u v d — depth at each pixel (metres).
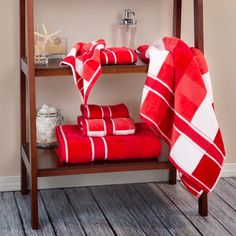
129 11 2.64
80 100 2.78
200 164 2.41
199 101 2.38
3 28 2.64
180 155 2.40
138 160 2.54
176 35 2.74
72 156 2.46
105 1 2.70
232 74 2.89
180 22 2.72
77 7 2.68
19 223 2.49
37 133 2.68
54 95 2.76
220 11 2.82
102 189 2.84
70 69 2.40
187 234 2.41
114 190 2.83
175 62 2.38
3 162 2.77
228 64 2.88
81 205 2.67
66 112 2.78
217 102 2.91
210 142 2.41
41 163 2.49
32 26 2.31
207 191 2.45
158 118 2.43
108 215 2.57
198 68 2.39
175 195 2.78
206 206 2.56
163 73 2.40
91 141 2.48
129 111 2.83
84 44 2.55
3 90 2.70
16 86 2.71
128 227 2.47
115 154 2.50
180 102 2.38
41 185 2.82
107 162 2.50
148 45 2.71
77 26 2.70
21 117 2.69
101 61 2.41
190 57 2.38
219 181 2.95
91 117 2.55
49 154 2.59
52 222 2.50
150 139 2.53
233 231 2.45
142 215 2.57
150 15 2.75
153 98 2.40
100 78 2.78
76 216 2.56
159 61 2.40
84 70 2.35
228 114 2.94
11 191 2.80
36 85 2.73
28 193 2.78
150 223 2.50
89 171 2.46
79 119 2.60
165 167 2.52
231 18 2.83
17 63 2.68
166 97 2.42
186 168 2.41
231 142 2.97
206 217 2.56
